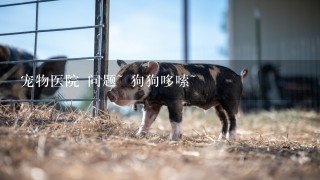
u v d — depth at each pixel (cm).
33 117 514
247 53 1823
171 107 515
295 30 1859
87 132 462
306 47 1727
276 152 429
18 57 717
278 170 341
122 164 322
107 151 361
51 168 297
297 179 320
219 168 328
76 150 356
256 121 1054
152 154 369
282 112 1186
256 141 536
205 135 571
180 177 288
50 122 496
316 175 336
